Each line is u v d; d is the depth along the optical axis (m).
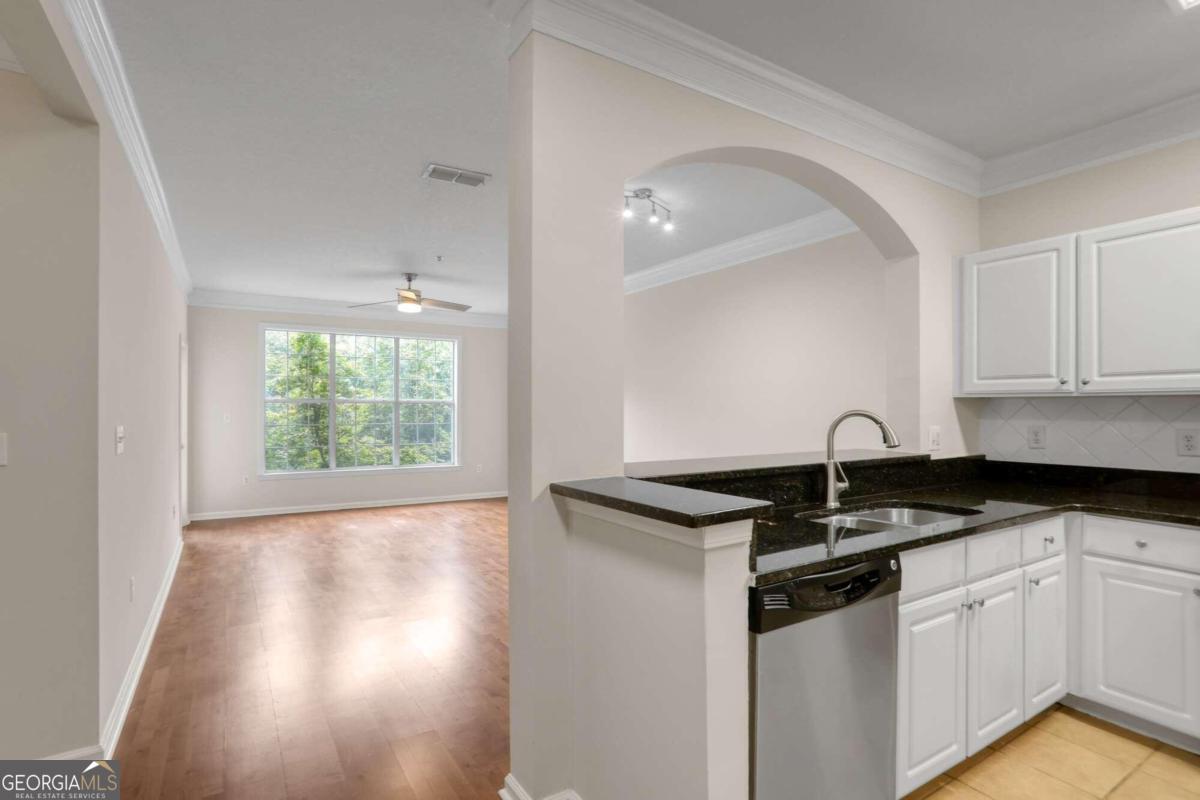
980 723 1.97
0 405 1.91
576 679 1.75
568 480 1.77
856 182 2.56
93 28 1.88
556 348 1.75
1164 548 2.07
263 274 5.69
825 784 1.52
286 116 2.61
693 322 5.14
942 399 2.89
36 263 1.96
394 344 7.73
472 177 3.28
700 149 2.09
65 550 1.96
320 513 6.98
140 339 2.97
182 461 5.83
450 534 5.78
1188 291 2.22
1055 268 2.58
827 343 4.03
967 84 2.31
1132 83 2.31
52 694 1.94
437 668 2.78
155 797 1.86
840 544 1.70
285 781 1.94
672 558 1.38
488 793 1.89
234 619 3.44
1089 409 2.73
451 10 1.93
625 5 1.84
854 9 1.89
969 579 1.95
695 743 1.33
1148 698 2.11
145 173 2.98
